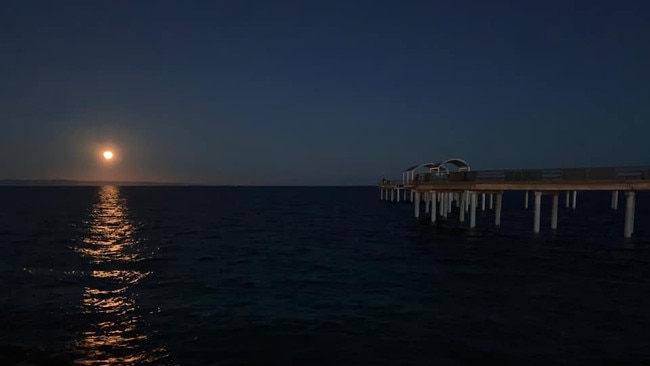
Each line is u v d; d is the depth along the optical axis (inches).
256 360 428.5
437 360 426.6
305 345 464.1
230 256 1006.4
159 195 5625.0
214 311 582.2
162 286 716.7
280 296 657.0
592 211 2322.8
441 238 1296.8
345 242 1243.2
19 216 2110.0
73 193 6314.0
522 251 1042.7
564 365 414.0
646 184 951.6
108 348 458.0
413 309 588.7
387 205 3097.9
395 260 951.0
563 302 616.1
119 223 1800.0
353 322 536.4
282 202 3764.8
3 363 419.8
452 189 1449.3
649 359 426.3
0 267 860.6
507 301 624.1
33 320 542.6
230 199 4416.8
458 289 692.7
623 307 591.2
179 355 441.1
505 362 421.1
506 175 1262.3
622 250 1038.4
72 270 837.8
